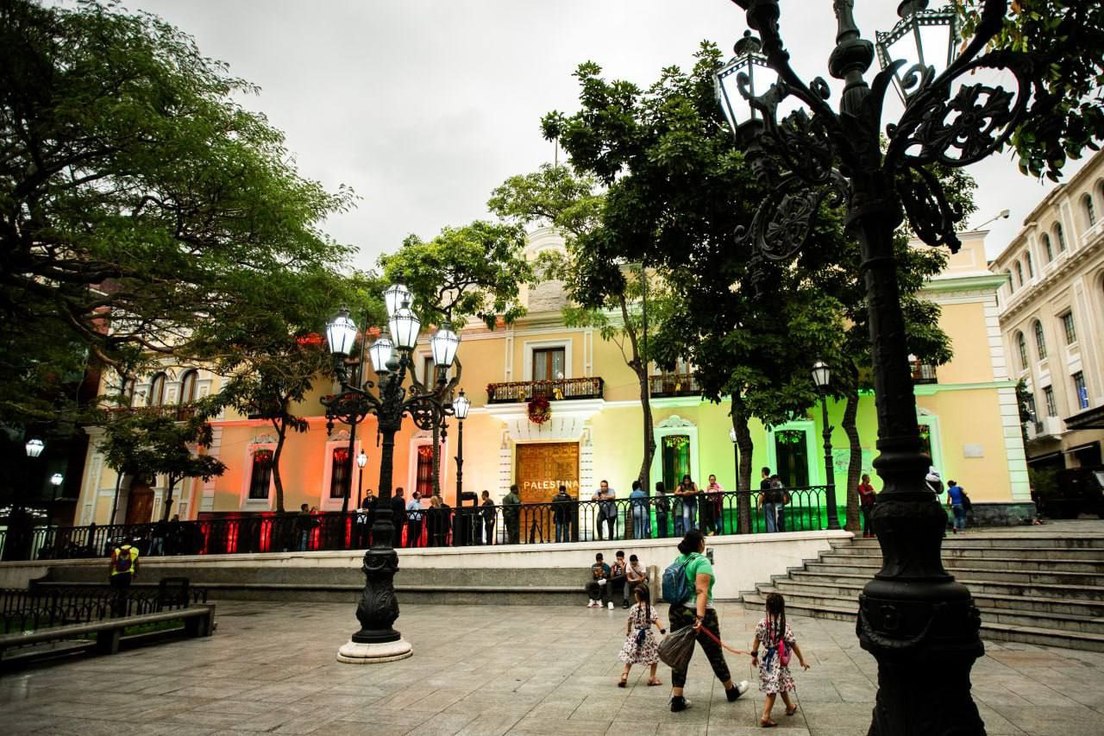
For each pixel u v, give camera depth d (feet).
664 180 42.32
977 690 18.85
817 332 42.60
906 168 13.03
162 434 69.36
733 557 42.27
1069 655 23.38
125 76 30.50
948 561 34.99
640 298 69.41
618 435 71.67
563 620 34.91
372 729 16.43
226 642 30.04
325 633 32.19
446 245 64.75
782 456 66.85
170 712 18.30
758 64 13.82
